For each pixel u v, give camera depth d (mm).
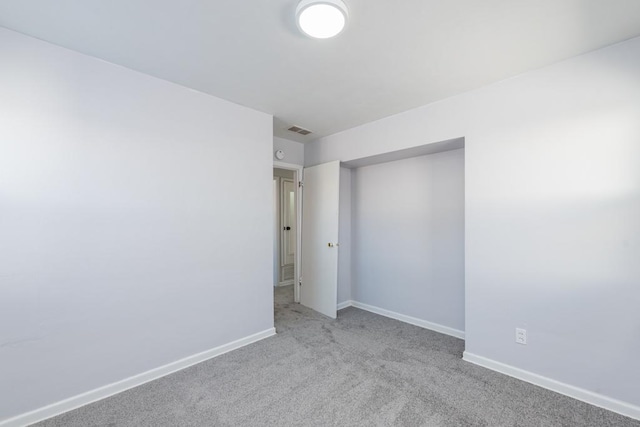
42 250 1762
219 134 2604
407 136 2896
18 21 1589
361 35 1695
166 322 2264
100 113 1979
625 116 1771
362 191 3959
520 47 1827
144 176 2168
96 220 1954
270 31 1671
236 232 2719
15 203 1684
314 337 2945
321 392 2006
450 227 3057
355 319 3496
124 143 2078
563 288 1980
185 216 2383
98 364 1952
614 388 1798
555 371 2008
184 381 2150
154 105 2223
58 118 1822
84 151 1912
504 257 2236
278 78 2240
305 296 4031
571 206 1954
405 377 2186
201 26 1627
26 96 1722
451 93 2492
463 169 2951
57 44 1812
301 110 2902
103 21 1584
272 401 1910
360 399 1926
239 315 2730
